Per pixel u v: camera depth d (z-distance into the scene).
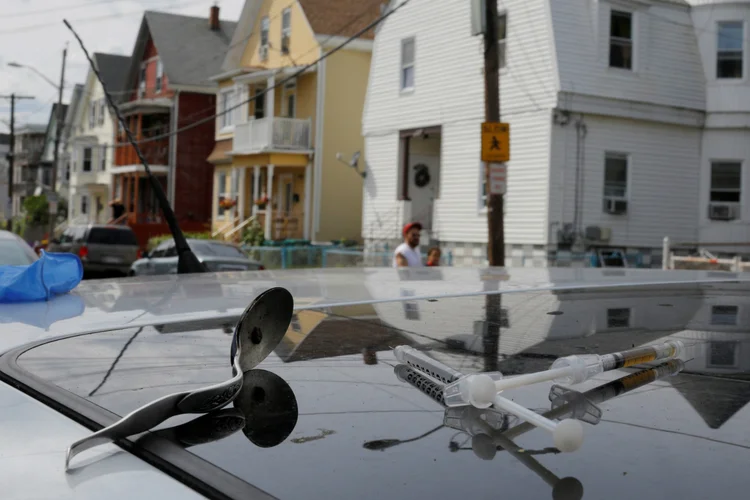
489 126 12.10
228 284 2.18
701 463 0.78
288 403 0.96
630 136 19.62
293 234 27.98
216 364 1.17
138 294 1.89
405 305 1.81
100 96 43.25
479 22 12.22
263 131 27.77
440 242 21.44
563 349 1.30
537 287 2.16
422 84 22.20
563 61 18.47
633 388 1.03
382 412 0.92
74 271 1.85
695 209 20.75
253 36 30.72
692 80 20.45
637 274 2.58
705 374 1.10
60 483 0.75
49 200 34.84
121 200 39.81
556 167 18.58
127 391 1.02
